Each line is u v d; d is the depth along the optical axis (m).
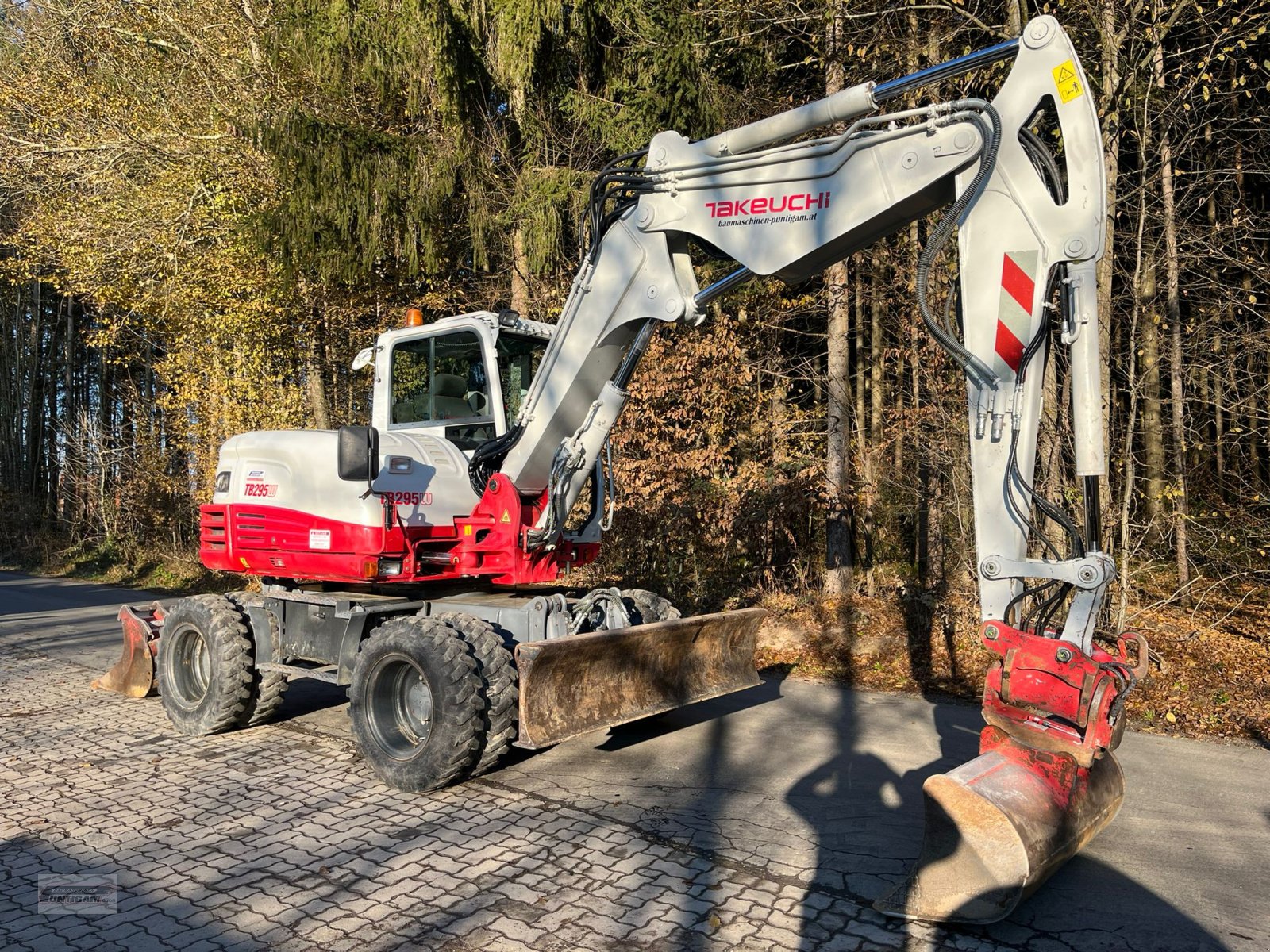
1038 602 4.88
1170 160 8.59
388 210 12.34
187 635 6.71
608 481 7.46
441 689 5.06
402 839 4.52
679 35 10.81
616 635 5.42
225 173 14.32
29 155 15.30
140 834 4.61
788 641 9.78
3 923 3.65
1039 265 4.06
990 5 9.29
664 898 3.87
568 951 3.42
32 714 7.14
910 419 10.07
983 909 3.57
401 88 13.00
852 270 11.56
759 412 11.18
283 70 14.06
